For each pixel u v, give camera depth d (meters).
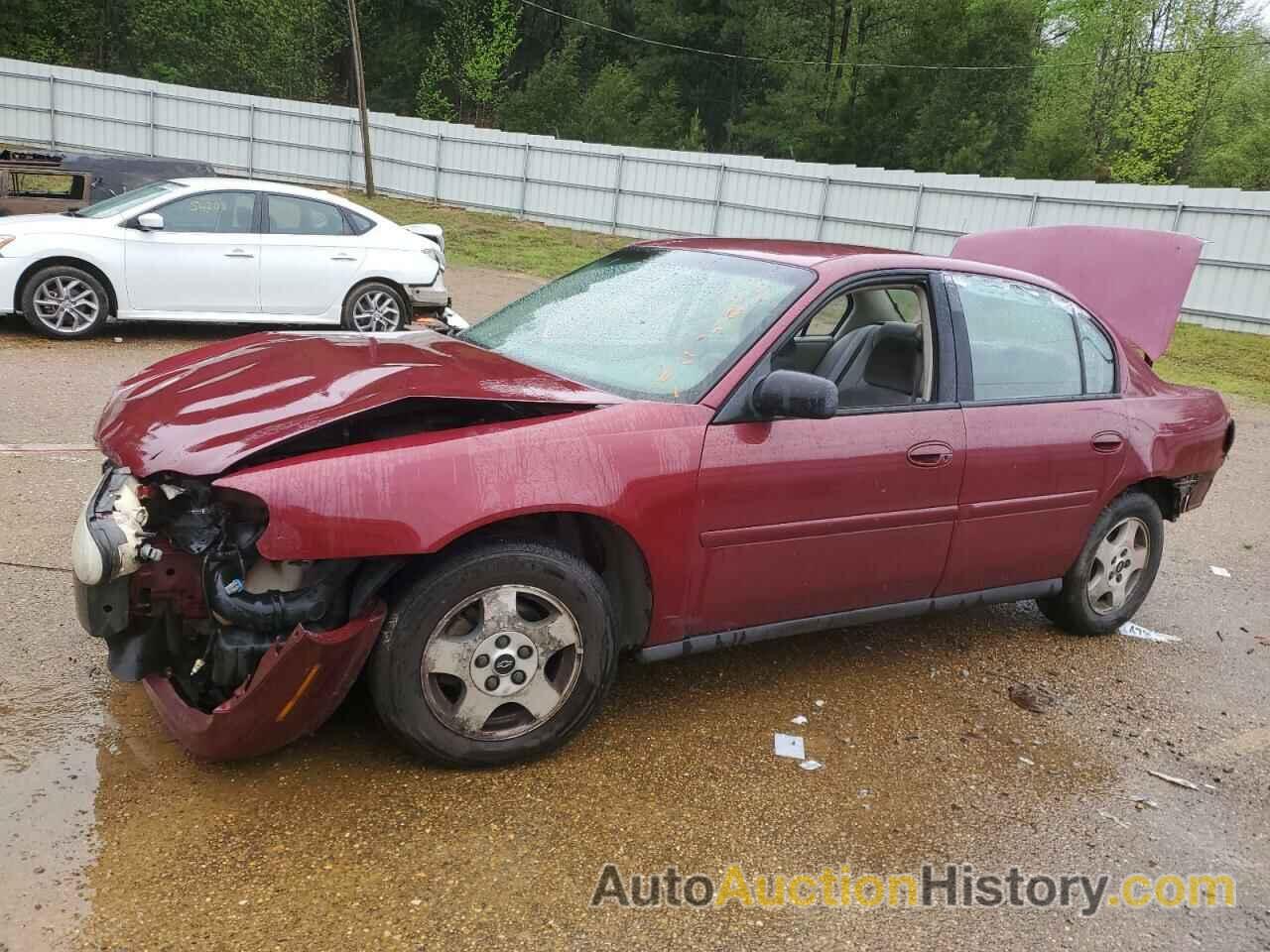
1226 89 44.81
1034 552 4.24
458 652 2.99
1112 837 3.18
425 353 3.64
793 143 42.69
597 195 26.95
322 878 2.60
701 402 3.34
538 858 2.77
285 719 2.82
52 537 4.61
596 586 3.15
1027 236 6.21
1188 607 5.43
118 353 9.30
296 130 27.56
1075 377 4.38
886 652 4.44
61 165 12.71
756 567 3.47
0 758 2.96
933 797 3.30
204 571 2.77
